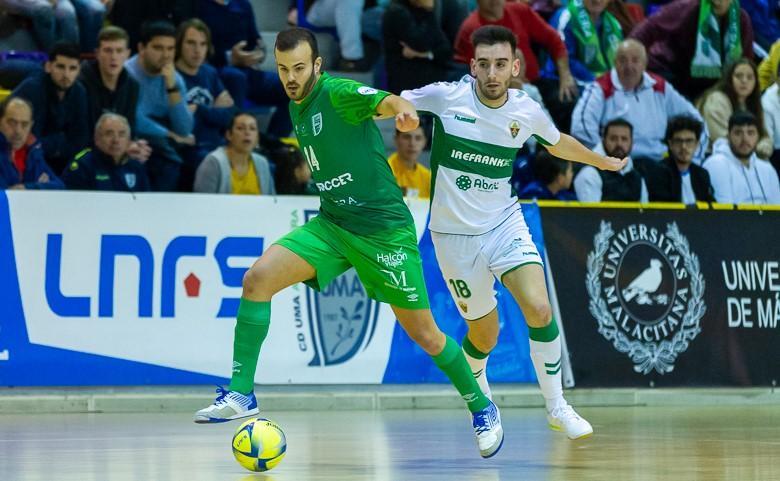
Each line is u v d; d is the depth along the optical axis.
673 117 26.03
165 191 24.31
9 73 24.69
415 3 27.02
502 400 22.70
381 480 10.84
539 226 23.38
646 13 32.28
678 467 12.03
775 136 28.92
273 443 11.57
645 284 23.81
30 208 20.97
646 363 23.66
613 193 25.25
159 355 21.33
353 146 12.82
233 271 21.86
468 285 14.69
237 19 27.14
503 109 14.15
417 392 22.50
